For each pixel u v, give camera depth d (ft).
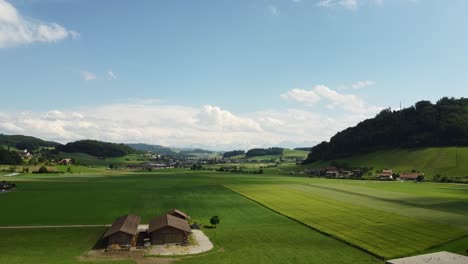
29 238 290.76
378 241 272.31
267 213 399.44
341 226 325.62
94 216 386.73
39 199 514.68
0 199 513.45
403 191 604.08
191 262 227.61
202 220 363.35
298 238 286.66
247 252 248.11
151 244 268.00
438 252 220.43
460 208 418.92
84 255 244.63
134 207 446.19
